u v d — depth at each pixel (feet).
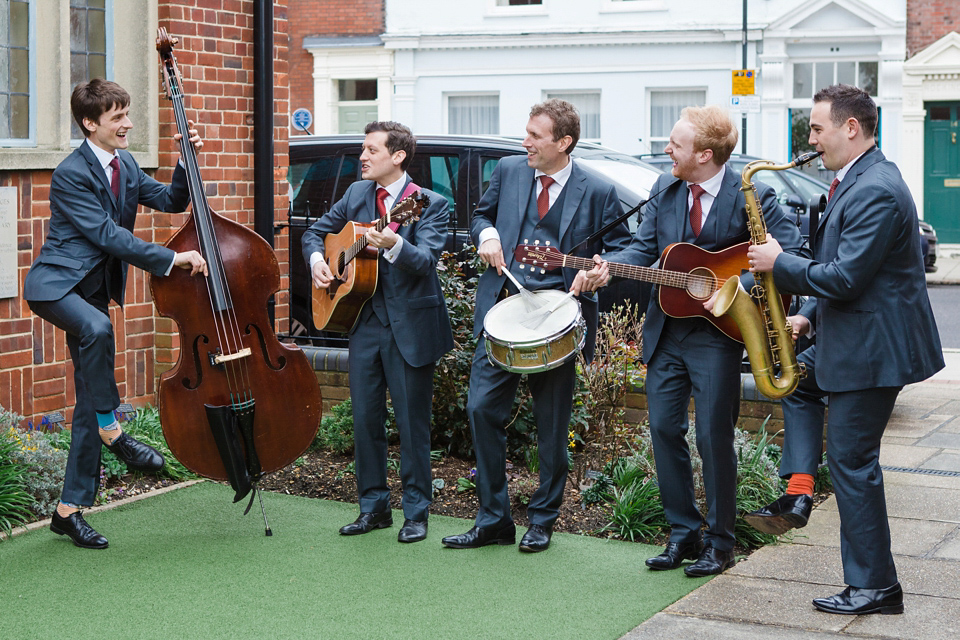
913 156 61.52
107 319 15.92
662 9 64.80
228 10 23.54
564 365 15.88
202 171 23.24
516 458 20.77
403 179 16.79
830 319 13.53
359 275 16.14
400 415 16.75
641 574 15.34
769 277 14.25
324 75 70.49
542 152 15.67
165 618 13.57
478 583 14.90
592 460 19.97
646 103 66.28
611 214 15.99
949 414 25.73
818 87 63.72
